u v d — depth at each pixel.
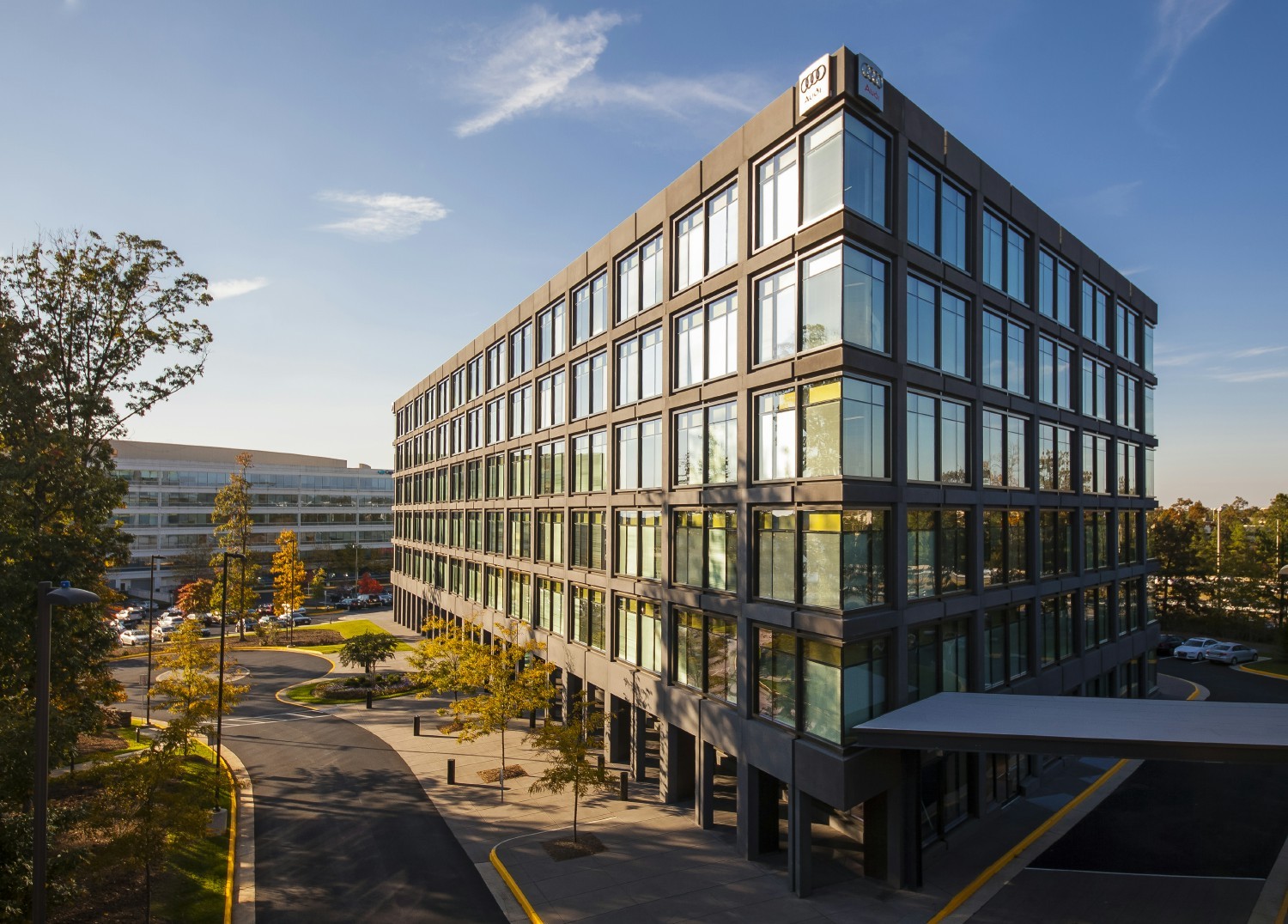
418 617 61.72
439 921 17.03
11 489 21.08
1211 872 19.02
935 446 21.00
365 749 30.88
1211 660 47.12
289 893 18.36
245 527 64.94
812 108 18.84
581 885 18.58
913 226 20.41
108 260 24.89
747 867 19.70
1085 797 24.59
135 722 35.44
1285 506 60.00
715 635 22.70
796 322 19.45
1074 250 29.28
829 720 18.02
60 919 16.41
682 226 25.31
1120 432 33.25
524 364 40.34
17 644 20.44
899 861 18.38
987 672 23.19
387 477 122.62
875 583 18.89
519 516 39.72
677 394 24.59
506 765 28.61
